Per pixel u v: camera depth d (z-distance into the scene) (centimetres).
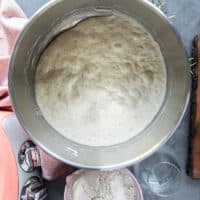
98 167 37
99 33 38
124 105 38
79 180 52
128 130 38
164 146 56
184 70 35
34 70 37
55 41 37
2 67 49
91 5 35
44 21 35
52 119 38
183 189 56
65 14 35
